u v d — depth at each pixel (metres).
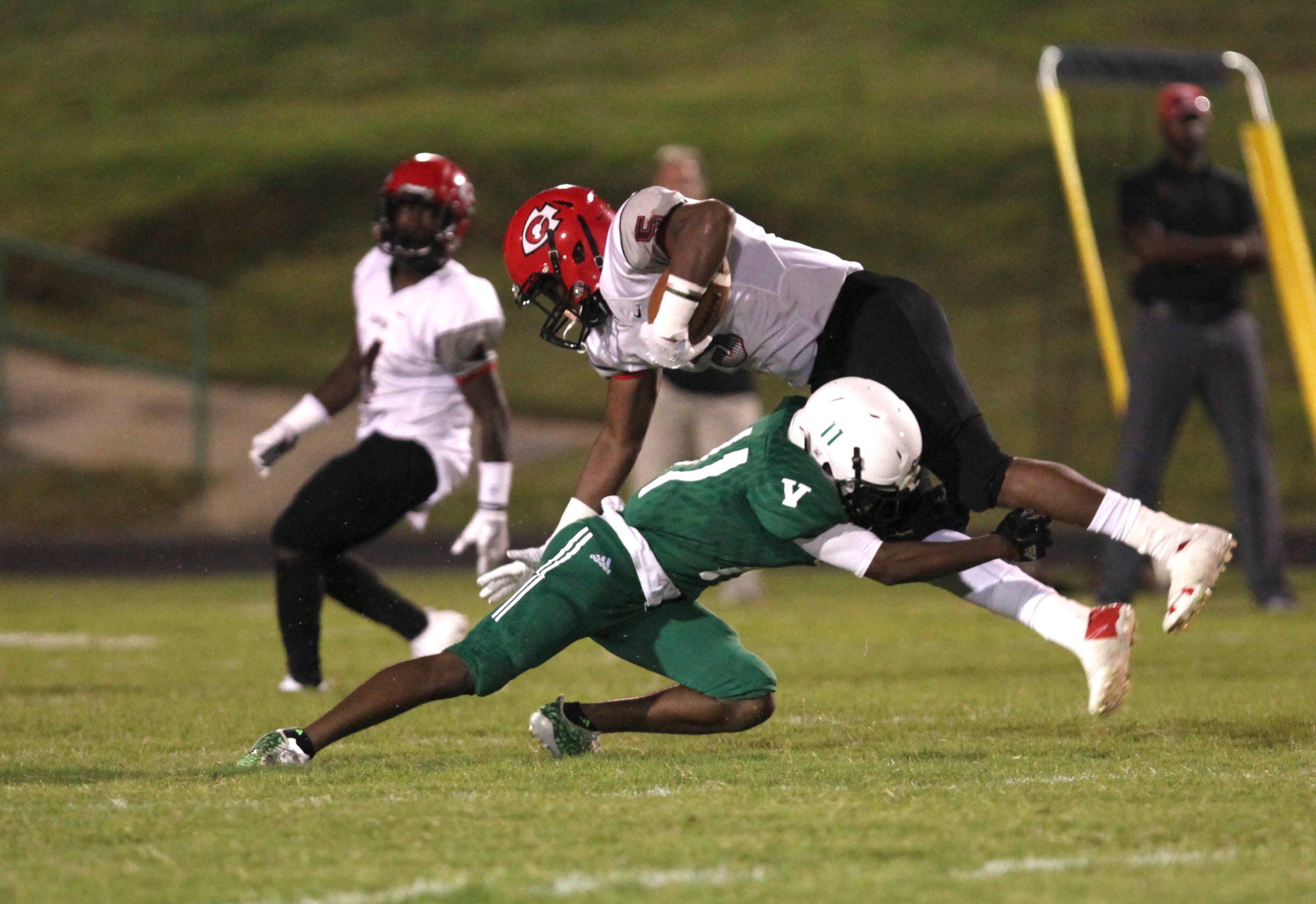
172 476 56.91
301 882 9.43
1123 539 13.99
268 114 103.44
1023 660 24.08
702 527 13.82
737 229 14.79
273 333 73.44
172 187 87.50
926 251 78.56
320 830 10.79
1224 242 29.97
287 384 67.38
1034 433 60.38
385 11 120.38
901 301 14.77
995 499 14.45
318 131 95.62
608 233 14.56
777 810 11.31
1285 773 12.91
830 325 14.85
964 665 23.44
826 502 13.38
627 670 23.42
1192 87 30.69
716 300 14.38
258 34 117.81
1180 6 108.19
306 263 80.62
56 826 11.02
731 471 13.88
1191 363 30.38
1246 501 31.56
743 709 14.34
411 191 20.06
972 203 82.19
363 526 20.17
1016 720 17.05
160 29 119.38
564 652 26.25
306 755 13.65
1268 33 103.19
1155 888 9.08
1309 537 45.25
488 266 79.56
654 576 13.90
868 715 17.61
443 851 10.15
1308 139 85.38
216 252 81.56
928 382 14.55
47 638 29.02
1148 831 10.58
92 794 12.33
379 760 14.24
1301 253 38.50
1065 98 82.19
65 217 85.06
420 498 20.20
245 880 9.50
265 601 37.53
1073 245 77.25
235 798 12.08
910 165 86.00
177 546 47.56
